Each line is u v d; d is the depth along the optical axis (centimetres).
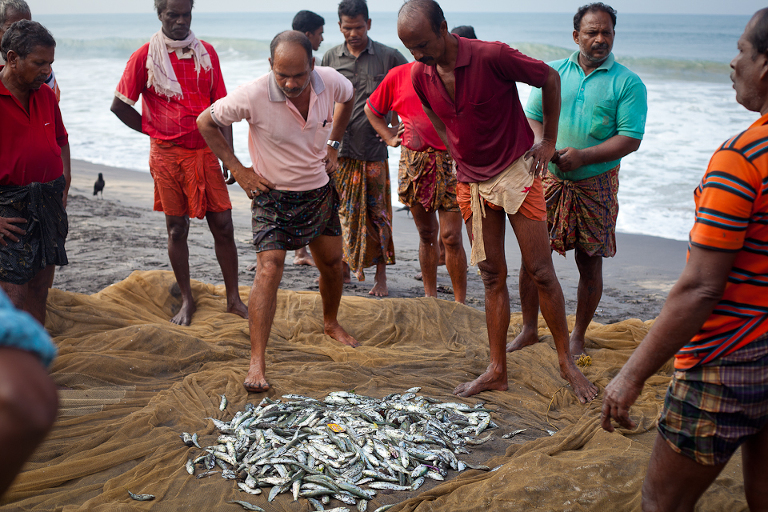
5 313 84
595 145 411
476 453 318
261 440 312
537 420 354
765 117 177
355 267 593
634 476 271
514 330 486
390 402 356
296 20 610
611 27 395
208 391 376
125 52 4666
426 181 517
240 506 266
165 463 299
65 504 266
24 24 345
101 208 1026
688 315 181
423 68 345
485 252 368
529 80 334
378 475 288
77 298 481
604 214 412
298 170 386
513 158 345
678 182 1183
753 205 173
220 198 491
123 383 395
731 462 301
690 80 2695
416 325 498
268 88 367
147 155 1587
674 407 196
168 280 535
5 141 360
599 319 598
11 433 78
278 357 436
